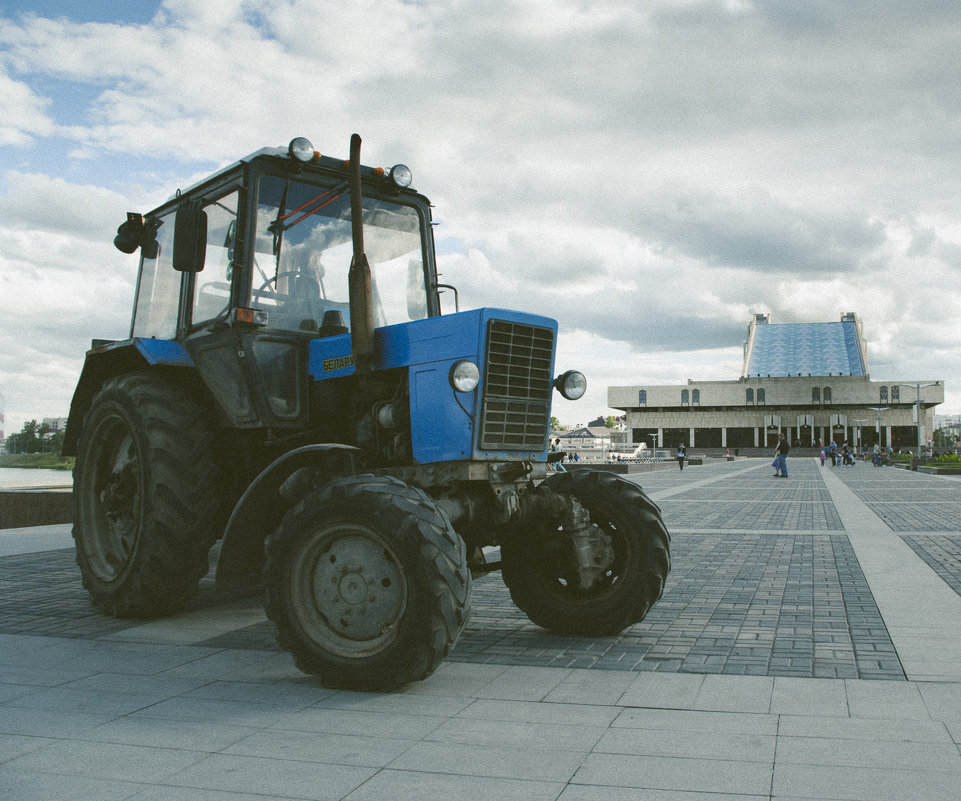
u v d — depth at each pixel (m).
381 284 5.80
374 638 3.95
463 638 5.06
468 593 3.91
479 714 3.54
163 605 5.60
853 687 3.86
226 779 2.84
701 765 2.91
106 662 4.50
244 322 5.19
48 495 13.77
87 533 6.06
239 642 4.98
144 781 2.83
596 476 5.18
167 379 5.94
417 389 4.75
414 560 3.80
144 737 3.28
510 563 5.23
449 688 3.95
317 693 3.90
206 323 5.63
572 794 2.68
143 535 5.42
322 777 2.85
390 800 2.65
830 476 33.22
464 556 3.96
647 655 4.56
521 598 5.21
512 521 4.70
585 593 5.13
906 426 111.06
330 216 5.72
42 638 5.09
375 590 3.96
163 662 4.50
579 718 3.46
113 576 5.77
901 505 16.09
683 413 117.19
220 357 5.52
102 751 3.12
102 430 6.04
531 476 4.89
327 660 3.96
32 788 2.78
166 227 6.37
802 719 3.40
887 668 4.20
